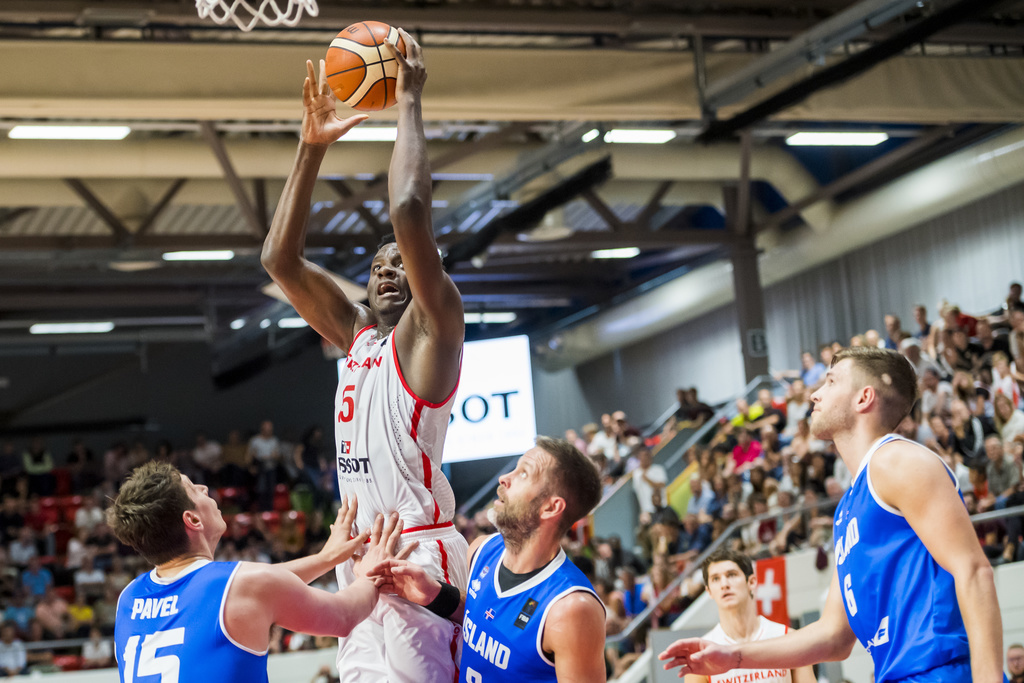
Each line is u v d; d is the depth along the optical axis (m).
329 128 2.92
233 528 15.84
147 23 8.68
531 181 11.61
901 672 2.40
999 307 12.92
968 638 2.27
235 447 19.09
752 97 9.66
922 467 2.40
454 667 2.77
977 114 10.34
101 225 15.44
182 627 2.42
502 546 2.81
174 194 12.38
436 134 9.98
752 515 10.59
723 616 4.11
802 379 13.11
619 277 18.67
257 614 2.42
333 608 2.52
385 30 2.88
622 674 9.33
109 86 8.24
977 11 7.97
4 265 13.34
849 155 15.59
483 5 9.59
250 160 11.56
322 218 12.00
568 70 9.22
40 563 15.09
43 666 11.80
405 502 2.69
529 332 20.44
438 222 12.55
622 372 20.14
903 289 14.86
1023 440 9.09
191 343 21.50
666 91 9.52
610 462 15.15
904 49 8.53
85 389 20.77
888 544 2.46
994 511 8.16
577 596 2.60
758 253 14.91
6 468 17.78
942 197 13.06
